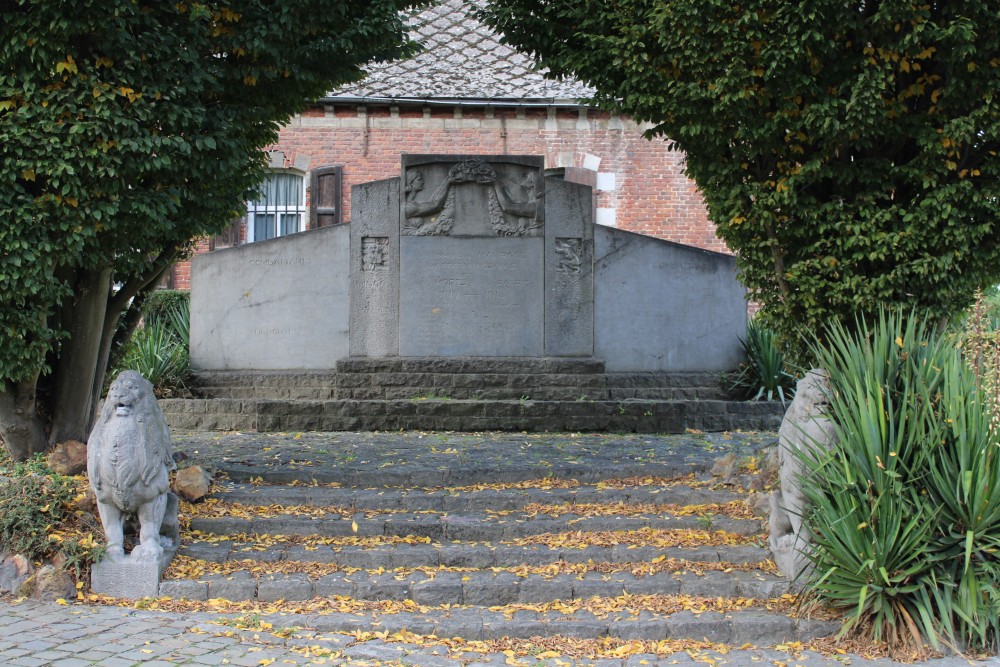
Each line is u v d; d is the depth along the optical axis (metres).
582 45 8.05
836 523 5.79
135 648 5.44
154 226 7.22
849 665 5.51
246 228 19.72
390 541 7.10
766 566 6.67
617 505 7.73
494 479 8.36
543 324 13.00
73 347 8.09
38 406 8.18
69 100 6.66
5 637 5.57
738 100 6.93
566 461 9.07
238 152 7.54
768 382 12.90
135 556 6.40
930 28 6.61
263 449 9.95
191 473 7.73
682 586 6.42
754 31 6.80
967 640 5.73
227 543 7.00
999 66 6.57
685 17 6.95
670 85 7.27
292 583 6.39
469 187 13.01
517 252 13.00
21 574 6.39
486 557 6.81
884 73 6.68
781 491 6.80
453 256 12.96
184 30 7.13
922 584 5.72
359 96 18.80
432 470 8.34
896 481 5.77
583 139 19.39
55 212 6.76
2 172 6.59
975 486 5.75
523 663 5.47
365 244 13.02
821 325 7.27
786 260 7.53
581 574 6.59
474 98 18.91
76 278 8.02
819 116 6.80
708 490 7.95
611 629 5.90
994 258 6.99
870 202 7.00
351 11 7.82
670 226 19.50
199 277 13.49
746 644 5.87
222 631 5.77
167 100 6.93
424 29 20.64
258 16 7.37
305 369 13.19
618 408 11.84
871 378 6.18
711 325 13.88
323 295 13.21
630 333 13.63
